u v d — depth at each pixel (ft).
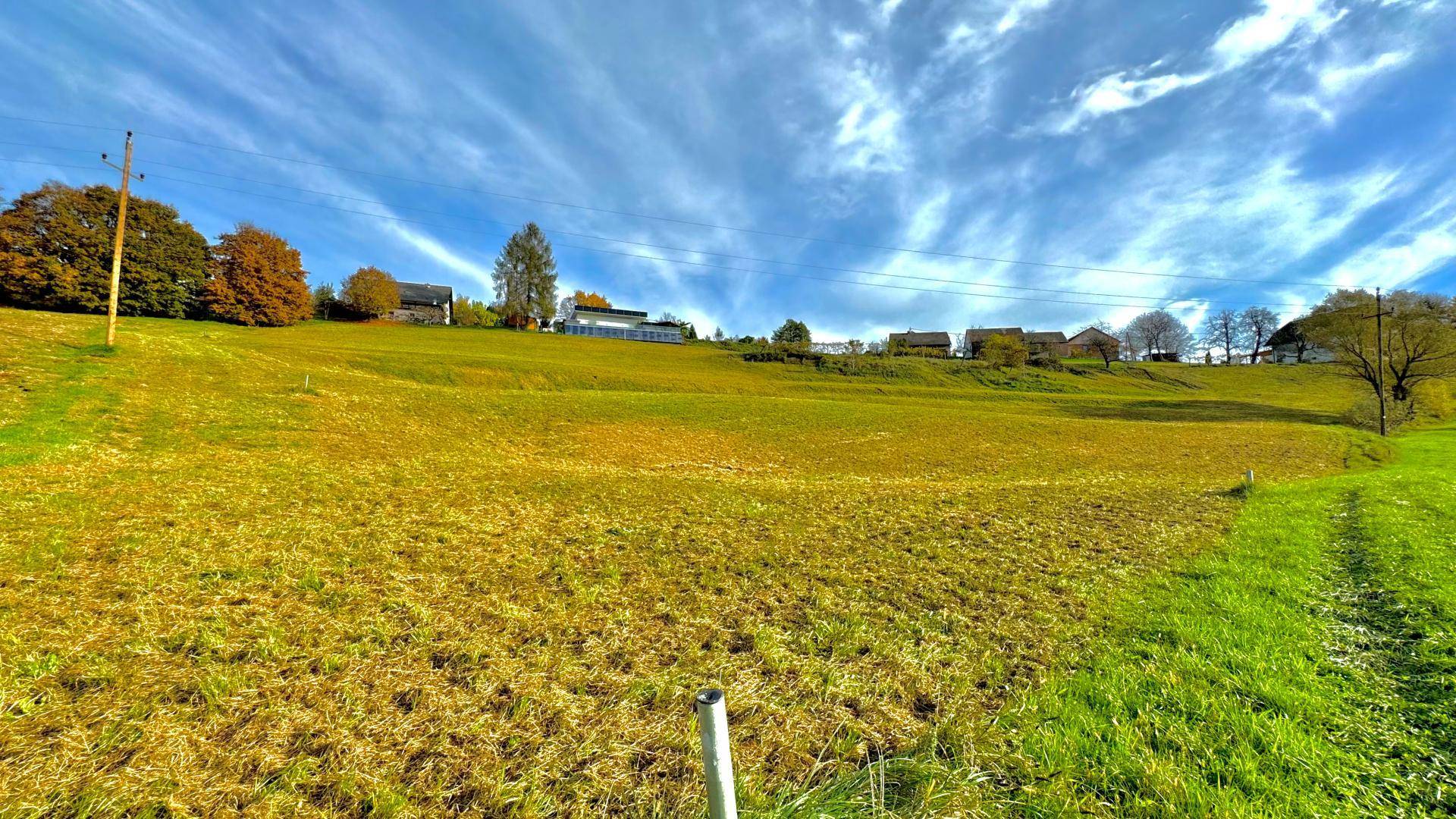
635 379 140.05
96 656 15.42
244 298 189.37
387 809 10.16
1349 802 9.45
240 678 14.57
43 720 12.55
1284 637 16.20
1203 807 9.45
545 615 19.81
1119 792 10.19
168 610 18.67
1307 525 31.55
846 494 46.57
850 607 20.85
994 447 90.12
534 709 13.52
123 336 83.51
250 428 58.34
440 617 19.29
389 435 67.05
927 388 176.86
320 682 14.61
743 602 21.50
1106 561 26.50
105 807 10.02
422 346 170.40
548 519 34.91
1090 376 234.99
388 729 12.64
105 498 31.58
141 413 56.54
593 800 10.53
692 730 12.78
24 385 56.85
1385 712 12.14
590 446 76.79
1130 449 91.91
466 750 11.93
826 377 192.75
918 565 26.30
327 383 85.20
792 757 11.80
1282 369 259.80
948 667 15.88
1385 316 132.05
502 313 293.02
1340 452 91.30
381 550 26.50
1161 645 16.39
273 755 11.59
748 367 196.44
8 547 23.20
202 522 28.84
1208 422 135.33
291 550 25.53
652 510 38.52
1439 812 9.11
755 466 74.38
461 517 33.81
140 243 176.55
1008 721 12.76
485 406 88.38
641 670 15.76
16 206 154.71
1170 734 11.59
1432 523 29.35
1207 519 35.70
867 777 10.98
